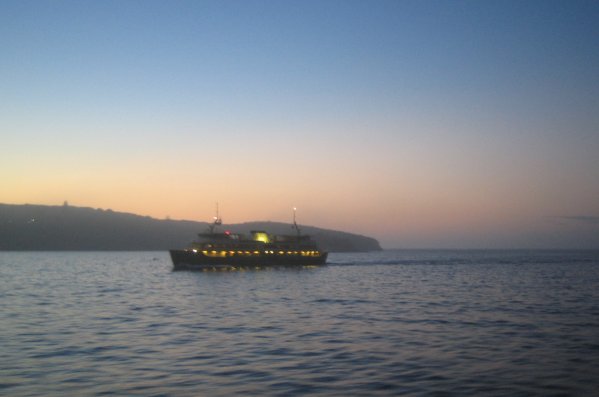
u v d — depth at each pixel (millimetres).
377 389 28266
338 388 28391
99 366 33406
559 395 27203
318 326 50219
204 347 39531
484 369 32562
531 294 84688
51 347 39469
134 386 28781
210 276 138000
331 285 106875
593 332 46344
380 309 64625
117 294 87250
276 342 41594
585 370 32344
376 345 40250
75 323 52438
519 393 27578
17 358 35625
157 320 54844
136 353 37281
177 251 164750
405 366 33344
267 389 28234
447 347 39438
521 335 44781
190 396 26969
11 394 27312
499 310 62969
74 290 95562
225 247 169125
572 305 68250
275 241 182625
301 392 27703
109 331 47281
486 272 154625
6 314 59625
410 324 51344
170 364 33938
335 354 36906
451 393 27562
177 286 105250
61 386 28781
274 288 99438
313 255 185625
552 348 39031
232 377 30703
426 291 91500
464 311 62094
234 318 56469
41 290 95562
